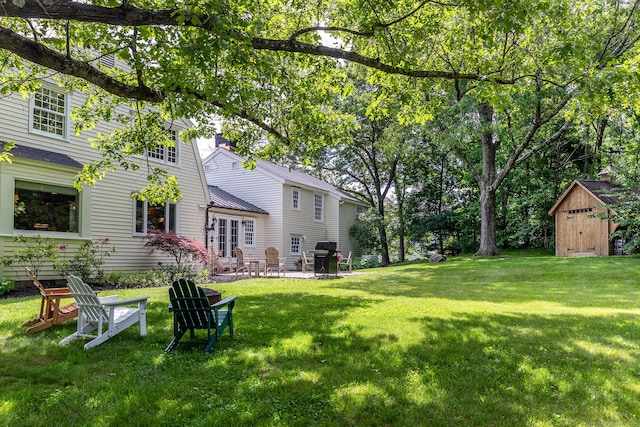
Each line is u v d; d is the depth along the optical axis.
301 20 7.33
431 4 6.89
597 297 9.31
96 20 3.99
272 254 15.85
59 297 5.38
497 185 20.44
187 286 4.73
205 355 4.51
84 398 3.30
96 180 12.31
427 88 7.86
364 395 3.35
